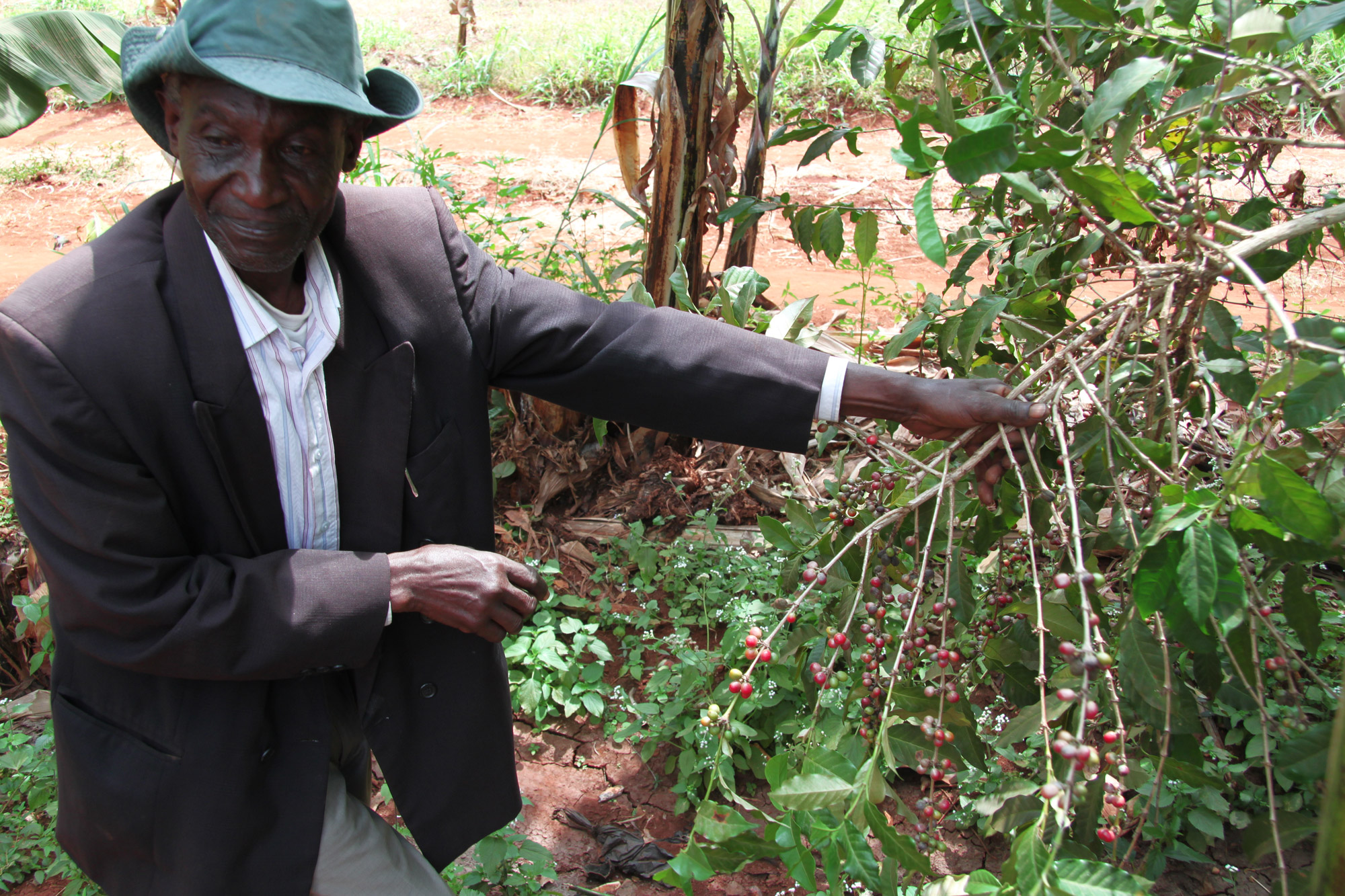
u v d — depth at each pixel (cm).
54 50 312
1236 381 182
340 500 171
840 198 634
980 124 145
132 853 170
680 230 335
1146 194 159
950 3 207
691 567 321
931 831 204
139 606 149
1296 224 142
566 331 180
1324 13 155
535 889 235
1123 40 187
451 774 189
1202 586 123
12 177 709
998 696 271
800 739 177
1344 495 151
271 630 154
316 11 136
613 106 349
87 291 146
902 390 176
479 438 182
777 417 180
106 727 166
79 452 144
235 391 153
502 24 980
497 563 165
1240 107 221
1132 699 161
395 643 181
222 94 134
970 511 190
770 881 246
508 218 401
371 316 167
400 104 158
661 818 265
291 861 169
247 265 144
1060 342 202
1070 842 151
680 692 271
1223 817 246
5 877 255
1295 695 158
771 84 338
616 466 360
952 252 249
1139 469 182
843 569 186
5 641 331
